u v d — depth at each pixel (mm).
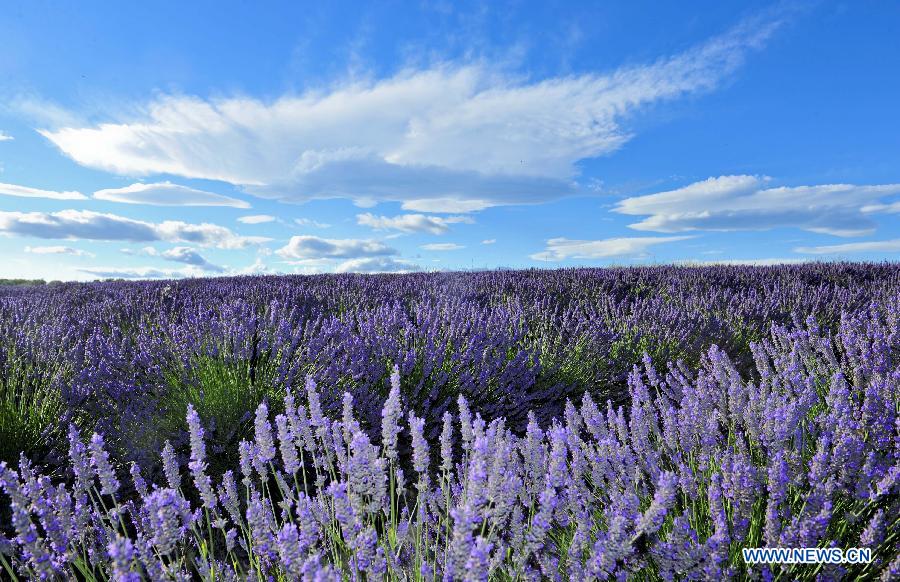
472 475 1382
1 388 3387
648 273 9703
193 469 1678
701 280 8703
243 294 7508
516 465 2100
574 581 1524
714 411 2377
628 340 4926
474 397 3822
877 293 6586
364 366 3770
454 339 4375
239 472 2971
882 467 1736
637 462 2184
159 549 1400
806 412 2197
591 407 2574
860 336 3010
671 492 1375
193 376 3664
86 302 7527
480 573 1165
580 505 1874
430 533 2076
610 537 1395
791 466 1823
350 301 7145
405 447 3307
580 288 8180
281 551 1297
